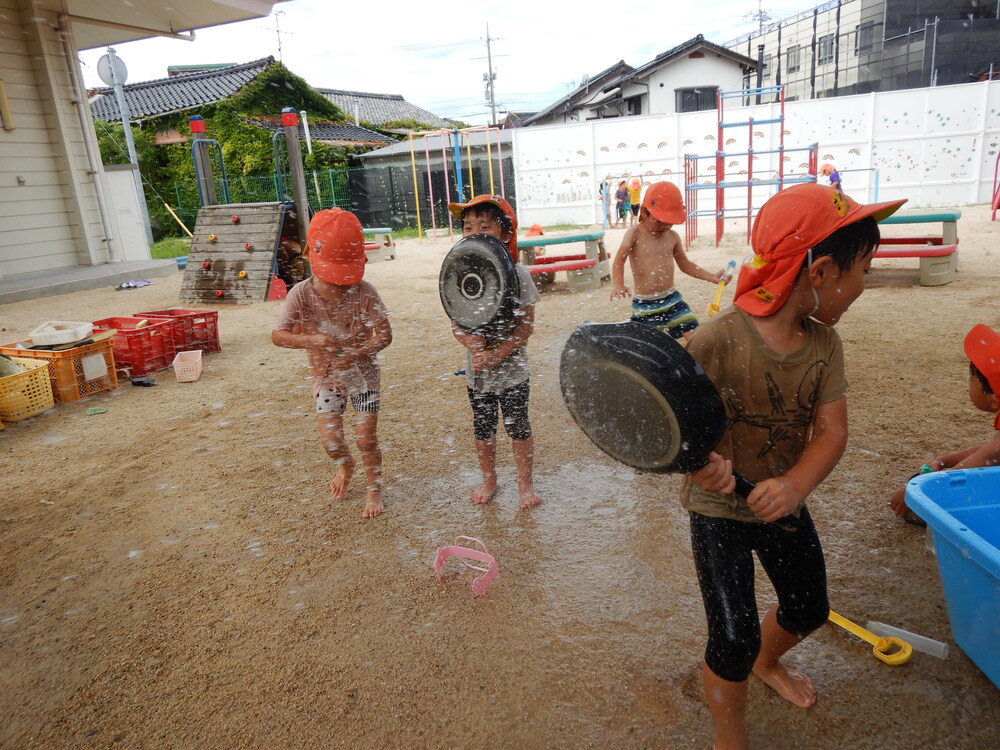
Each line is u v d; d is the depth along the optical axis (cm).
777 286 130
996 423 222
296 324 274
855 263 128
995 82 1553
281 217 830
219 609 221
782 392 140
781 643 163
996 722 158
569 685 177
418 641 198
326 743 164
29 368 432
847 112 1639
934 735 156
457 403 411
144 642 207
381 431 371
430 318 670
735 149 1698
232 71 2488
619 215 1661
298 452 351
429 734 164
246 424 399
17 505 307
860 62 2731
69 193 1166
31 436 398
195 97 2333
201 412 426
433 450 342
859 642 187
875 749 153
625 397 120
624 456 128
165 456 356
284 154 2236
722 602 139
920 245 761
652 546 241
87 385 471
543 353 502
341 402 282
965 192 1636
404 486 303
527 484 279
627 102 2586
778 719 162
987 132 1589
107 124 2145
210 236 848
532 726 164
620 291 421
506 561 238
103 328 551
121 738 170
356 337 273
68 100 1149
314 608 218
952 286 669
